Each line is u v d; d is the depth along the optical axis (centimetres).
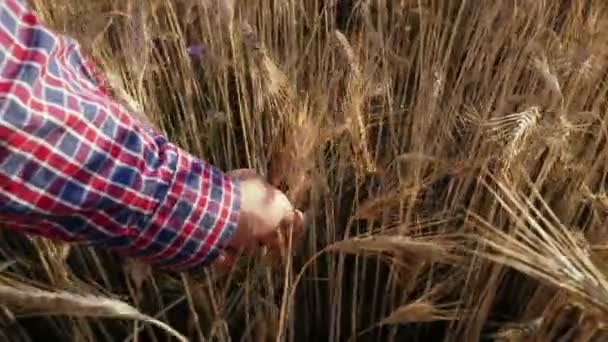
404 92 174
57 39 104
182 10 189
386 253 155
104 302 111
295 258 164
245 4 182
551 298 145
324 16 192
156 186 113
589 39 163
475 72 170
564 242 126
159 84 181
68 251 141
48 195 103
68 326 161
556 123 138
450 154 164
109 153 105
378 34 164
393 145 162
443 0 187
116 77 146
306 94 153
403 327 166
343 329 171
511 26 173
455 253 150
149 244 120
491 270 150
